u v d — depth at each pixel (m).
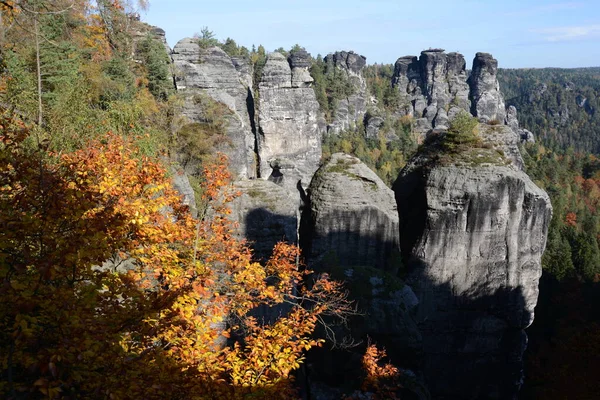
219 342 22.92
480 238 42.09
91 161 17.42
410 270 43.00
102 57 52.53
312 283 33.03
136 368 11.04
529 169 152.62
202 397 12.44
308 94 91.81
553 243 85.44
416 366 31.23
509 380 44.91
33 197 10.84
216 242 19.22
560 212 123.88
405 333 30.77
